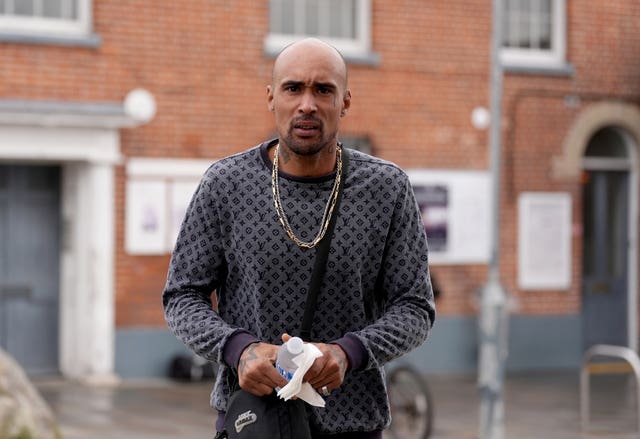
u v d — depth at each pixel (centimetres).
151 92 1555
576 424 1278
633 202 1855
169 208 1562
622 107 1830
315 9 1669
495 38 1141
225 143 1594
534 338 1778
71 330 1542
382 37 1692
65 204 1546
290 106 348
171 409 1320
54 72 1505
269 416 342
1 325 1527
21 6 1508
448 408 1396
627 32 1838
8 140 1459
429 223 1716
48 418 874
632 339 1858
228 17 1594
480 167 1741
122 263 1545
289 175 360
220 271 368
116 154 1520
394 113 1698
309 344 330
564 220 1794
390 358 349
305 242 355
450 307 1728
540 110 1786
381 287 370
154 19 1556
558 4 1812
